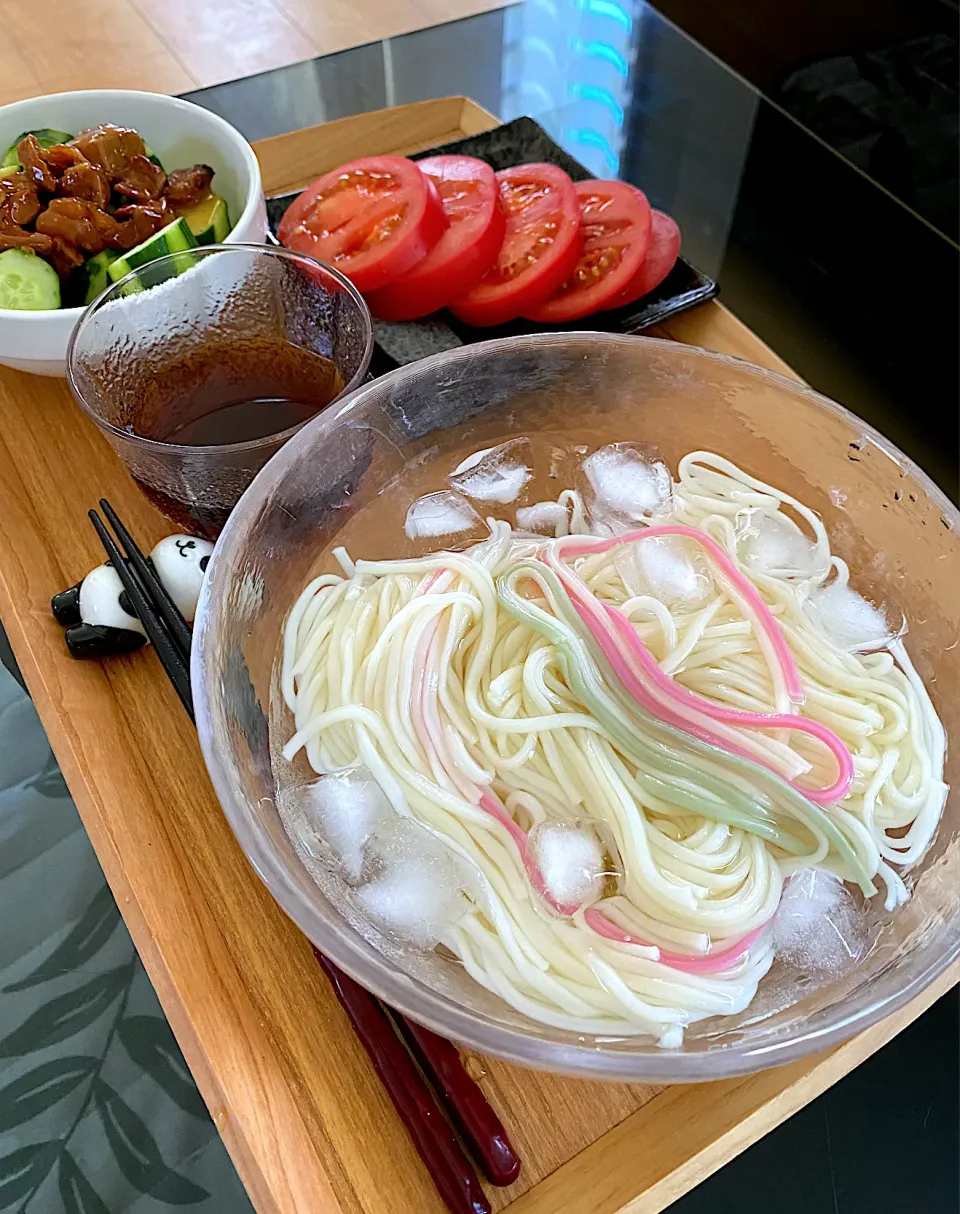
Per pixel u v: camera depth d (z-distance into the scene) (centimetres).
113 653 80
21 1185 102
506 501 82
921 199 155
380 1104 61
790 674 68
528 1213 58
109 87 141
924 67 148
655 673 66
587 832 64
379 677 70
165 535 88
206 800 73
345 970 53
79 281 95
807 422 76
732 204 152
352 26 151
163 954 67
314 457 73
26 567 86
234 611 67
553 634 68
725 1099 62
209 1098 62
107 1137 104
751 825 64
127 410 85
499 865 65
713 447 83
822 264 150
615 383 80
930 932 57
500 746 68
